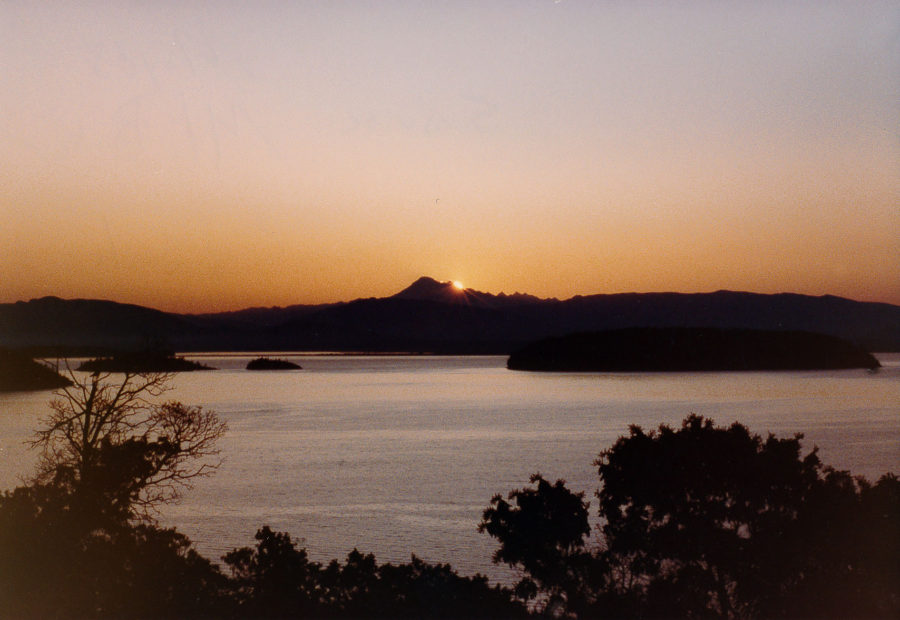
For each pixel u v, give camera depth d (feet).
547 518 55.06
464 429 236.63
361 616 44.62
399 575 48.42
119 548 45.83
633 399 351.25
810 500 49.85
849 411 264.72
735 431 54.54
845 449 158.92
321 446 194.80
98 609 41.37
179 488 126.82
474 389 442.50
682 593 46.83
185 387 463.01
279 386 476.54
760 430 204.64
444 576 48.03
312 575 49.55
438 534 95.86
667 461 52.95
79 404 58.08
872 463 136.15
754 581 47.01
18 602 40.04
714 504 52.24
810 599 44.96
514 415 281.13
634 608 46.14
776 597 45.85
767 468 51.65
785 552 47.85
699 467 52.44
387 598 45.88
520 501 56.13
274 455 177.27
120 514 48.93
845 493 49.83
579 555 53.36
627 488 53.67
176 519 103.65
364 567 49.42
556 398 365.61
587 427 237.25
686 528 50.90
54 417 58.90
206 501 117.39
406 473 148.36
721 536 49.29
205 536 93.35
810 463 53.16
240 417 280.72
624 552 52.34
